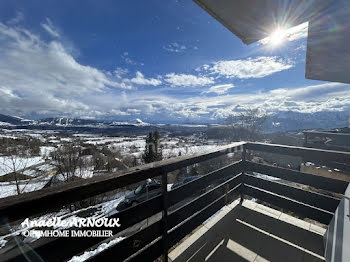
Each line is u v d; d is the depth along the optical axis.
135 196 7.17
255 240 1.59
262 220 1.86
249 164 2.12
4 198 0.66
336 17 1.15
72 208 7.09
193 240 1.60
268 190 1.97
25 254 0.76
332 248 1.28
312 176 1.67
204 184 1.61
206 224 1.81
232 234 1.66
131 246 1.08
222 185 1.87
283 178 1.86
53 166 16.17
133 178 1.02
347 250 1.04
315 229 1.72
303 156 1.71
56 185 0.79
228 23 1.37
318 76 1.88
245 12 1.23
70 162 15.18
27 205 0.67
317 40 1.37
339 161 1.50
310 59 1.58
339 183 1.53
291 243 1.55
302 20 1.27
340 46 1.36
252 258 1.40
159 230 1.24
